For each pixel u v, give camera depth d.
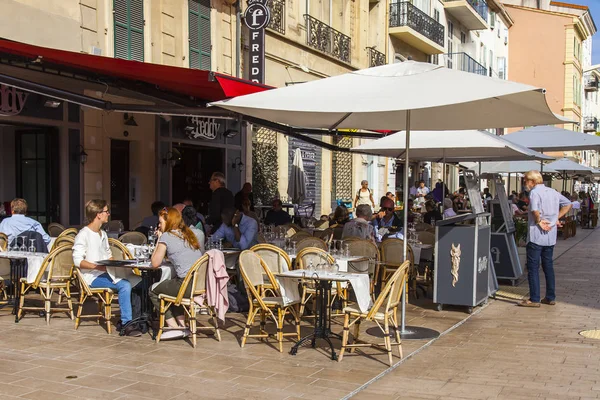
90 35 12.05
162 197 14.62
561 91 53.69
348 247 9.31
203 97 11.68
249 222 9.22
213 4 15.73
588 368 6.34
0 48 8.17
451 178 38.31
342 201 22.78
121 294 7.46
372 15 25.38
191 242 7.16
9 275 8.68
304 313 8.76
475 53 40.34
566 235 23.42
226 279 7.05
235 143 17.39
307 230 13.05
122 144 13.88
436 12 31.66
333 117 8.23
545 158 13.71
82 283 7.47
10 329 7.56
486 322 8.50
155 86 10.81
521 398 5.42
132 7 13.05
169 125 14.80
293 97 6.76
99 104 9.16
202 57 15.34
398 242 9.84
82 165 12.38
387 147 10.44
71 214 12.16
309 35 19.94
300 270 7.12
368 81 6.88
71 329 7.62
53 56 8.38
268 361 6.42
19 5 10.44
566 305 9.81
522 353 6.90
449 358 6.68
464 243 9.05
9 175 12.37
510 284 11.96
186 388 5.52
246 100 6.89
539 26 54.00
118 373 5.90
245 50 17.20
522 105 6.79
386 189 27.27
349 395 5.41
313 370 6.14
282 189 19.45
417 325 8.25
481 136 10.23
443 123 8.32
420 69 6.94
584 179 39.59
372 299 9.52
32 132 12.11
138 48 13.23
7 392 5.30
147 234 10.68
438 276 9.16
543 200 9.62
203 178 17.03
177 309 7.48
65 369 5.99
